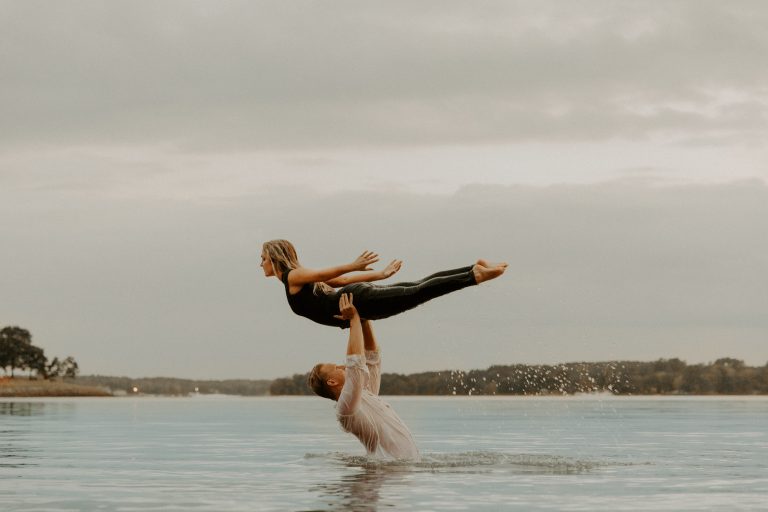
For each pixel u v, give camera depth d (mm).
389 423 9289
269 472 8250
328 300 8344
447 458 9477
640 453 10359
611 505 5996
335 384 9312
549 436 13891
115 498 6469
